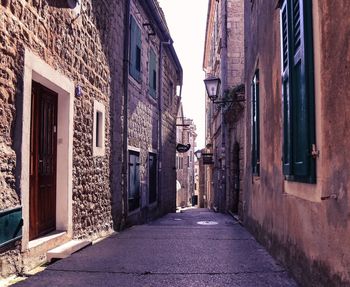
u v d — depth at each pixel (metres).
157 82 13.77
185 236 7.13
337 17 2.72
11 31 3.94
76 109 5.97
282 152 4.57
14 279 3.95
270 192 5.46
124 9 9.17
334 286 2.79
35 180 5.00
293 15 3.85
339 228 2.69
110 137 7.96
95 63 6.95
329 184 2.89
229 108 11.84
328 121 2.91
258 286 3.82
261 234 6.18
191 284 3.89
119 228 8.55
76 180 6.01
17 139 4.09
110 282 3.95
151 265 4.68
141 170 11.21
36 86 5.01
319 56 3.12
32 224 4.93
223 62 15.20
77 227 6.05
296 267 3.92
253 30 7.56
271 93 5.42
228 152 14.02
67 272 4.30
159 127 13.91
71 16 5.69
